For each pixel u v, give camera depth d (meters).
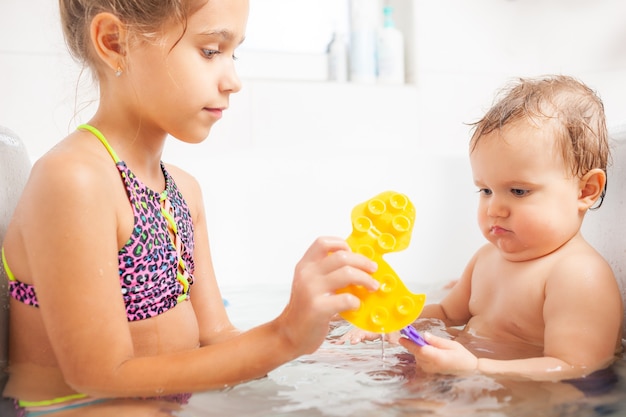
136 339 0.86
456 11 2.25
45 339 0.83
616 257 1.08
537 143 1.00
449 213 1.79
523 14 2.32
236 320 1.22
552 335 0.93
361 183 1.78
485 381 0.79
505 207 1.03
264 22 2.25
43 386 0.77
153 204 0.90
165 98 0.85
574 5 2.25
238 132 2.02
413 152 1.82
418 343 0.83
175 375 0.73
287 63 2.21
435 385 0.78
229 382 0.74
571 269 0.97
